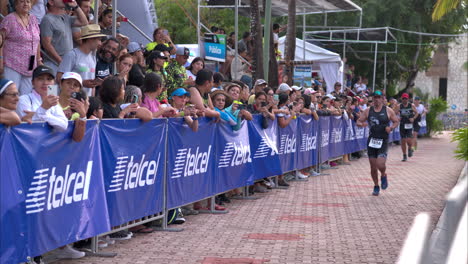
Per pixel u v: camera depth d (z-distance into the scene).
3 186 4.30
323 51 22.14
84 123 5.12
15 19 6.31
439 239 3.64
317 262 5.82
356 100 17.81
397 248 6.51
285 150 11.61
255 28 14.73
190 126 7.58
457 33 35.03
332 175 14.00
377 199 10.24
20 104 5.04
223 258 5.89
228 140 8.86
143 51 9.43
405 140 18.20
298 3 18.08
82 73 6.84
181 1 36.84
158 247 6.30
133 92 6.89
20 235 4.50
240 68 14.84
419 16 31.92
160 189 7.02
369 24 31.62
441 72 51.12
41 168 4.73
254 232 7.23
